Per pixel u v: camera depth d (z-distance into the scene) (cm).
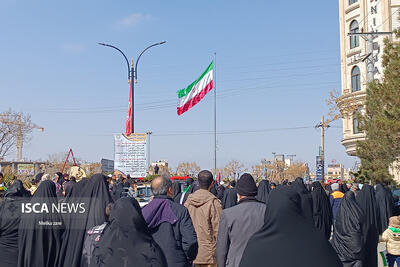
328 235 910
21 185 693
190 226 534
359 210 798
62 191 1141
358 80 3803
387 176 1845
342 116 3550
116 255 406
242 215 538
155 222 511
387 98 1672
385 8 3447
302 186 824
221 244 546
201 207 668
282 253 344
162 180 542
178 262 501
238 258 530
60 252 606
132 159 1947
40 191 632
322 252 342
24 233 618
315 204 896
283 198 359
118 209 414
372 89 1770
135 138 1953
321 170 5572
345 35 4009
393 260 893
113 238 412
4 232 625
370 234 879
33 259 611
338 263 343
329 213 919
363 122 1939
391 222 897
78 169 1634
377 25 3528
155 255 409
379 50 3366
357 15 3859
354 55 3866
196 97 2567
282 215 355
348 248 786
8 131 4753
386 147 1770
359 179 2053
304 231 352
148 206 517
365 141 1927
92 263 422
